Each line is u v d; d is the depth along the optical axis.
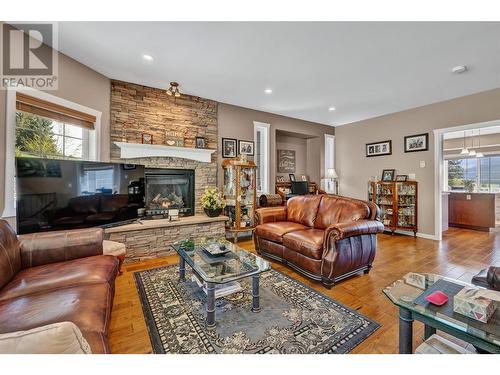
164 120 3.61
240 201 3.94
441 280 1.47
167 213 3.62
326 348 1.42
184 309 1.86
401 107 4.41
